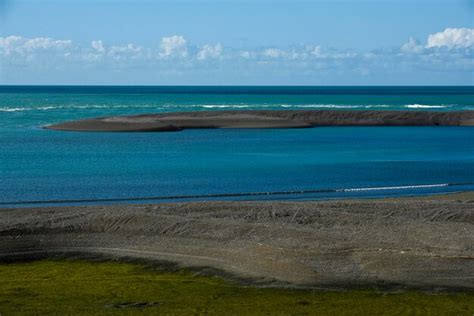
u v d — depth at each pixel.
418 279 25.09
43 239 30.52
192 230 31.20
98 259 28.39
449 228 32.28
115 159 62.72
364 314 21.61
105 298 23.53
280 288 24.41
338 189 47.22
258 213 34.72
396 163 62.12
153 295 23.88
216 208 35.81
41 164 58.72
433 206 36.69
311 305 22.55
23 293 24.08
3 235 30.88
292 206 36.19
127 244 29.98
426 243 29.52
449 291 23.92
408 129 105.69
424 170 57.56
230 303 22.86
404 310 22.00
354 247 28.78
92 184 48.22
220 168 57.38
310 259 27.30
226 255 28.23
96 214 33.59
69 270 27.11
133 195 44.03
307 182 50.28
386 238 30.25
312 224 32.91
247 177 52.41
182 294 23.97
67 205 40.19
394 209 36.00
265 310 22.05
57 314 21.77
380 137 90.25
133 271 26.95
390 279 25.08
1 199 42.12
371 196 44.56
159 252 28.92
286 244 29.30
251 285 24.89
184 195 44.31
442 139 88.00
